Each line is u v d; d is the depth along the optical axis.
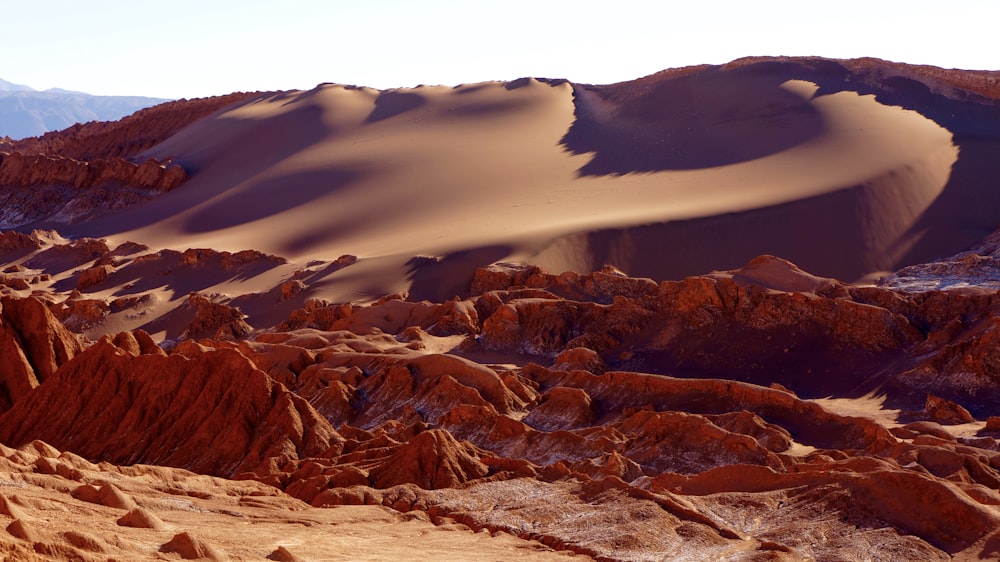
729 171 165.75
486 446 69.38
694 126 190.50
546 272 124.38
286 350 94.38
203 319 131.12
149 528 34.66
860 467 49.09
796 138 173.25
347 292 134.00
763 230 141.12
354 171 199.38
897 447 56.00
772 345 92.50
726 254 139.12
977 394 78.31
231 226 186.62
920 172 152.50
